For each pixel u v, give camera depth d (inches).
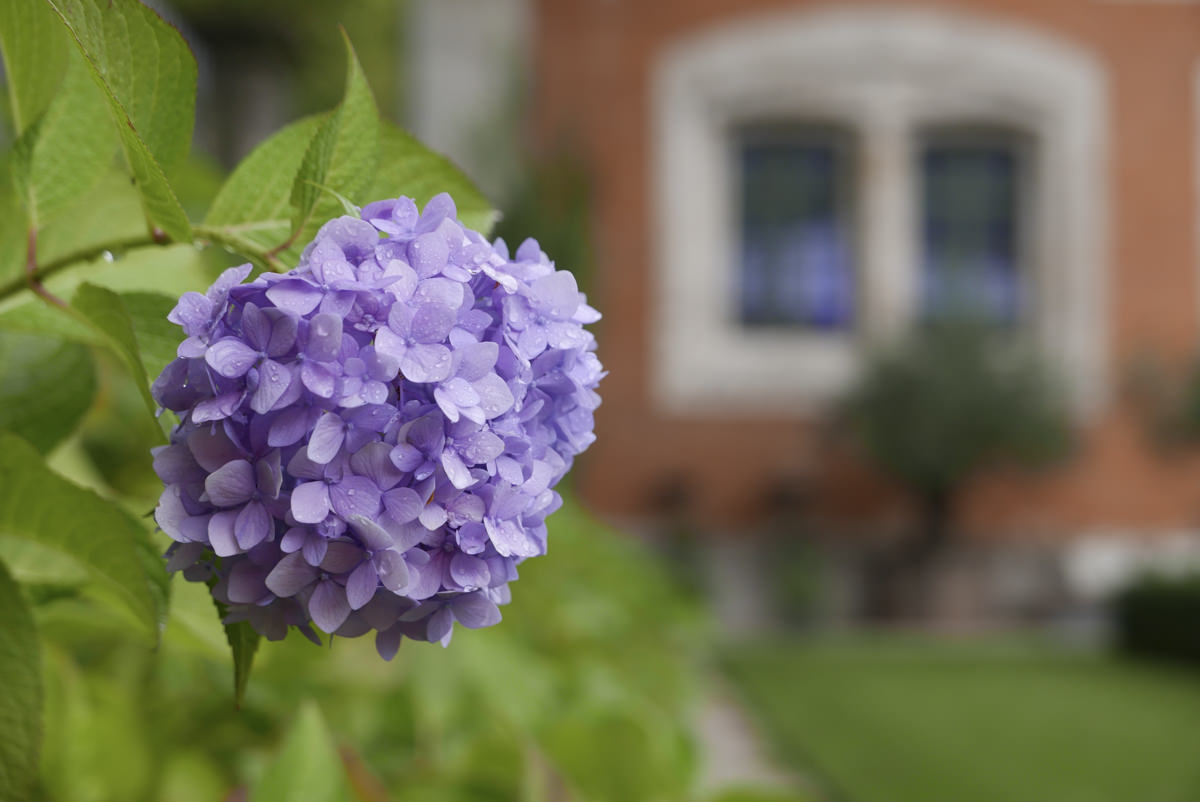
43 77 31.3
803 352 462.6
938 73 466.3
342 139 26.5
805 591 429.4
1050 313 470.0
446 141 438.6
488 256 23.9
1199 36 464.1
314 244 21.8
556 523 88.7
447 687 57.1
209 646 34.6
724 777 204.4
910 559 446.6
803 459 456.1
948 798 206.7
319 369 20.4
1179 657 366.6
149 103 26.0
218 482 20.5
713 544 451.2
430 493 21.4
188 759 50.5
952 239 482.3
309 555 20.8
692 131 458.6
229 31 393.7
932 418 423.8
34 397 34.5
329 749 35.4
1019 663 358.0
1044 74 465.4
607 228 453.4
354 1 476.1
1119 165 465.7
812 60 462.6
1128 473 459.2
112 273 34.7
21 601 27.1
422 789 49.2
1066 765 234.2
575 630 86.7
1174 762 237.0
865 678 324.5
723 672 324.2
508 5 446.3
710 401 456.1
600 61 454.0
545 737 49.3
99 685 46.9
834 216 480.1
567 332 24.4
